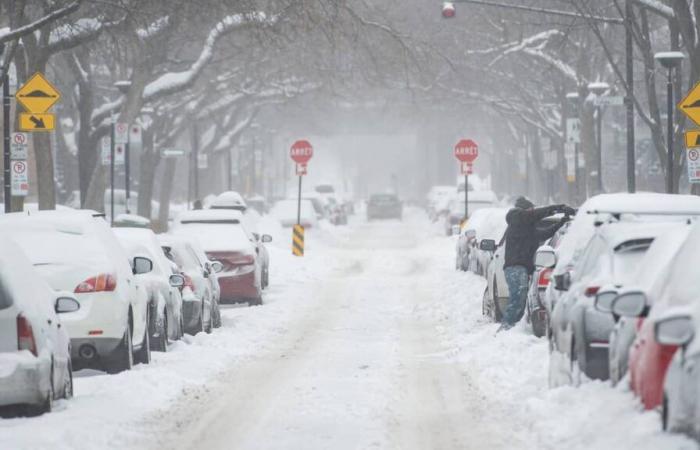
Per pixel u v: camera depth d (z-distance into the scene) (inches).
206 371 1777.8
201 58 4480.8
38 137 3570.4
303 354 2053.4
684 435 924.0
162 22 4165.8
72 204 5802.2
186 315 2235.5
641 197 1809.8
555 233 2169.0
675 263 1061.1
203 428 1307.8
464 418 1354.6
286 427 1312.7
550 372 1445.6
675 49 3503.9
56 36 3718.0
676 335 931.3
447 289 3361.2
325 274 4222.4
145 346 1808.6
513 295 2177.7
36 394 1272.1
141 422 1323.8
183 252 2306.8
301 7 4015.8
